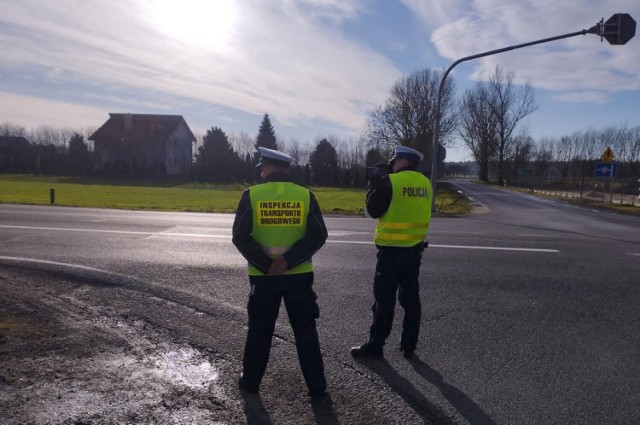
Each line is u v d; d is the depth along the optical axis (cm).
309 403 405
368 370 475
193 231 1314
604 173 2973
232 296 702
